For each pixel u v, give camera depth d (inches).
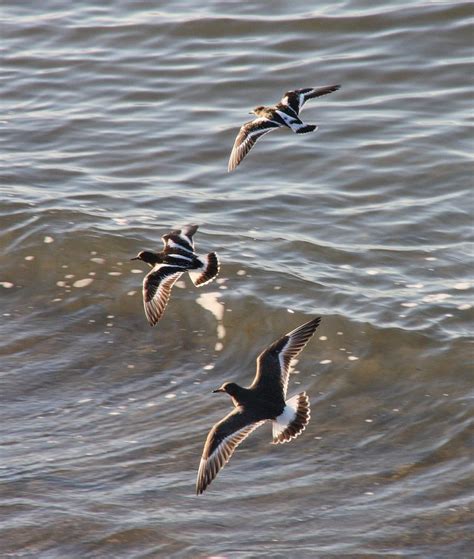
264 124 527.8
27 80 1026.1
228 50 1050.7
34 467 567.8
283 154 898.1
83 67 1040.8
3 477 559.5
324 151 897.5
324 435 595.2
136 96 995.9
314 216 816.3
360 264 756.6
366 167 874.8
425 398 623.2
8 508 535.8
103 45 1073.5
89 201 834.2
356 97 973.2
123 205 831.1
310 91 546.9
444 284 732.0
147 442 589.0
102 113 971.3
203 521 526.6
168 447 583.8
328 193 846.5
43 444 588.4
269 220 812.0
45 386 641.0
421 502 538.0
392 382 638.5
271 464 571.5
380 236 791.1
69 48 1072.8
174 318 703.7
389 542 510.0
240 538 514.9
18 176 872.3
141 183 868.0
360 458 575.5
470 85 978.7
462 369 644.7
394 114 943.7
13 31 1103.6
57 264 760.3
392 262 759.1
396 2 1090.7
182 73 1021.2
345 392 631.8
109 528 520.7
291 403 427.8
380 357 658.8
